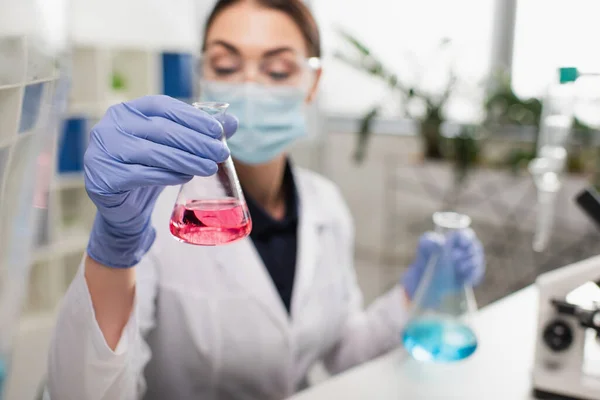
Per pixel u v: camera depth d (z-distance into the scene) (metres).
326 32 3.74
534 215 2.74
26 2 0.55
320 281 1.32
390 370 0.94
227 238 0.67
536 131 2.83
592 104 1.50
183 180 0.68
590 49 2.54
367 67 3.04
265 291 1.18
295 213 1.35
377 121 3.69
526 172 2.79
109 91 2.89
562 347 0.83
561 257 2.66
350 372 0.93
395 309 1.33
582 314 0.81
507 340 1.06
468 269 1.07
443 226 1.07
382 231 3.68
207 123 0.68
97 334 0.77
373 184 3.70
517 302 1.26
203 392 1.21
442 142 3.12
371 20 3.69
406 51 3.32
